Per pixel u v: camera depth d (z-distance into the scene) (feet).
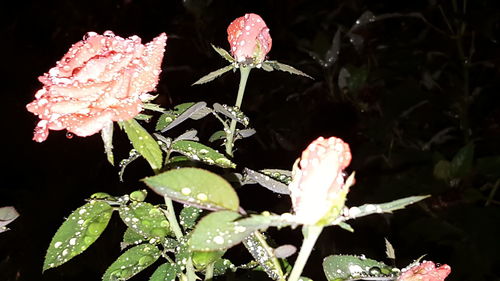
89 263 2.12
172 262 0.97
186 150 1.00
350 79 2.39
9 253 2.21
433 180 1.92
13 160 2.71
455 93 2.33
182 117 0.98
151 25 3.12
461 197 1.87
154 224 0.97
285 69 1.11
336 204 0.71
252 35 1.08
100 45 0.90
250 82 2.63
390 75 2.41
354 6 2.89
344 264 0.95
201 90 2.68
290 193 0.81
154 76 0.88
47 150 2.78
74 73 0.86
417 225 1.85
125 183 2.31
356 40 2.58
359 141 2.46
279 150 2.49
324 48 2.52
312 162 0.71
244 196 2.11
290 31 2.94
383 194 1.99
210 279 0.99
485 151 2.28
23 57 3.20
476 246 1.70
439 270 0.83
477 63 2.34
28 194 2.47
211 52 2.72
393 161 2.27
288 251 0.82
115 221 2.20
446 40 2.43
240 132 1.19
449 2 2.46
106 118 0.83
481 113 2.34
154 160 0.86
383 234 2.11
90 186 2.56
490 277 1.83
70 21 3.25
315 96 2.56
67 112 0.84
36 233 2.33
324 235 2.09
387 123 2.25
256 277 1.10
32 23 3.29
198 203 0.74
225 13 2.81
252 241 0.93
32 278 2.11
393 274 0.88
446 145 2.40
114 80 0.83
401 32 2.65
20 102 3.00
